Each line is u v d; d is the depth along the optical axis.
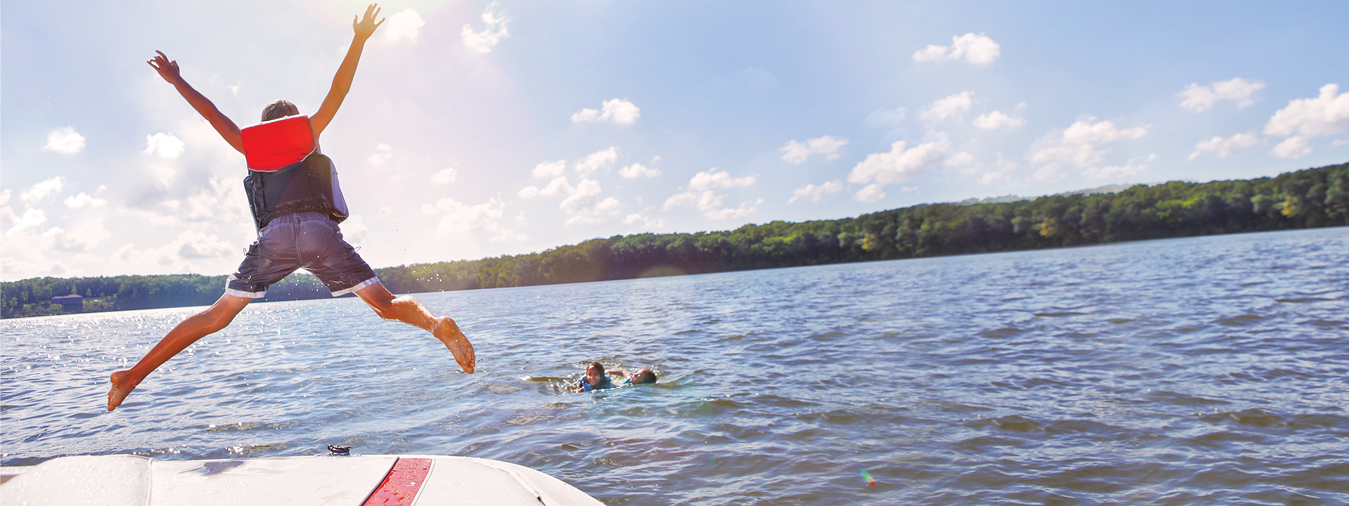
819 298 27.91
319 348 17.56
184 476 2.20
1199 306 15.94
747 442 6.55
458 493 2.17
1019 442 6.14
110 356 20.39
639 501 5.07
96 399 11.16
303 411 8.95
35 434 8.45
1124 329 13.08
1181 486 4.91
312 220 2.38
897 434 6.59
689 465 5.91
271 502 2.02
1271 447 5.63
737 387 9.34
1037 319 15.64
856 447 6.22
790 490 5.17
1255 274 24.28
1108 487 4.96
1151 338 11.73
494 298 57.78
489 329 21.42
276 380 11.95
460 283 110.88
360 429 7.77
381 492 2.15
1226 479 4.98
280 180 2.39
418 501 2.10
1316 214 92.75
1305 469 5.09
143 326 45.34
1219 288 20.05
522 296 58.03
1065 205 111.56
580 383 10.10
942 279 37.59
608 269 115.75
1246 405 6.93
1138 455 5.62
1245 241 62.09
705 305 27.95
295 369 13.32
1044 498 4.81
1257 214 98.31
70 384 13.55
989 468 5.48
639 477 5.64
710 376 10.41
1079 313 16.28
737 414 7.71
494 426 7.66
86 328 44.47
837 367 10.58
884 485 5.21
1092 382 8.47
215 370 13.89
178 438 7.77
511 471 2.42
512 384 10.45
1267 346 10.23
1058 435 6.30
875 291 30.45
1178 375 8.55
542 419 7.92
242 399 10.14
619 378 10.64
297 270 2.42
